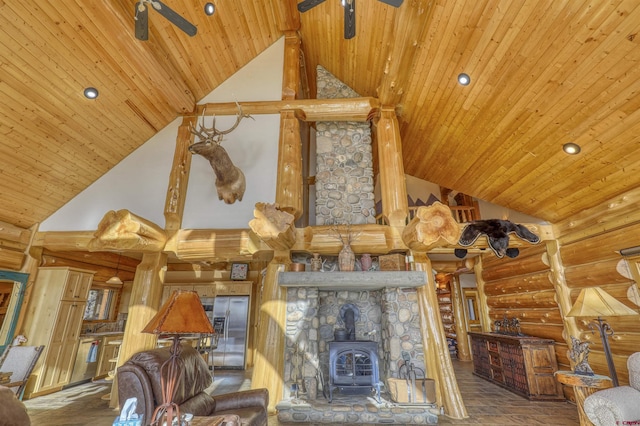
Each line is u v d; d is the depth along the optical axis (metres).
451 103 4.35
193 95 5.45
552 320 4.80
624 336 3.64
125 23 3.52
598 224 3.99
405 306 4.39
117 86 4.22
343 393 4.24
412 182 8.12
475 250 5.15
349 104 5.33
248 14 5.17
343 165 5.49
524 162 4.21
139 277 4.52
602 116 3.09
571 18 2.67
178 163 5.03
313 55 6.35
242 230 4.62
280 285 4.32
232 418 2.16
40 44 3.37
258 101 5.54
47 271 5.09
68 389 5.15
